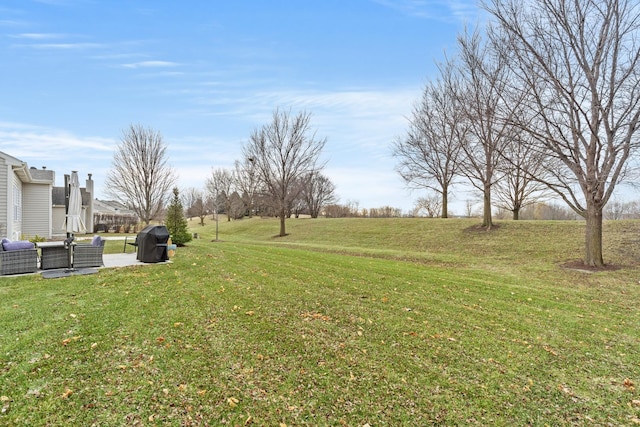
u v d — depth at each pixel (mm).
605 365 3926
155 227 9953
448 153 20625
